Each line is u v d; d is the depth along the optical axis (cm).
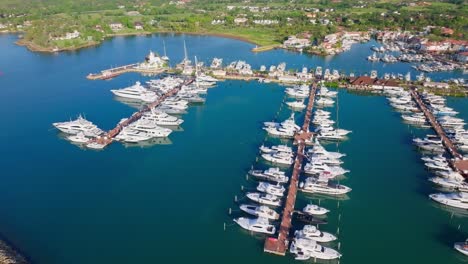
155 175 13112
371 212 11262
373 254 9738
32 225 10694
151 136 15688
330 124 16725
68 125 16400
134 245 9981
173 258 9588
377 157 14188
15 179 12925
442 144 14950
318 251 9506
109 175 13150
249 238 10244
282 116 17800
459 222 10919
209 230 10500
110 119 17650
